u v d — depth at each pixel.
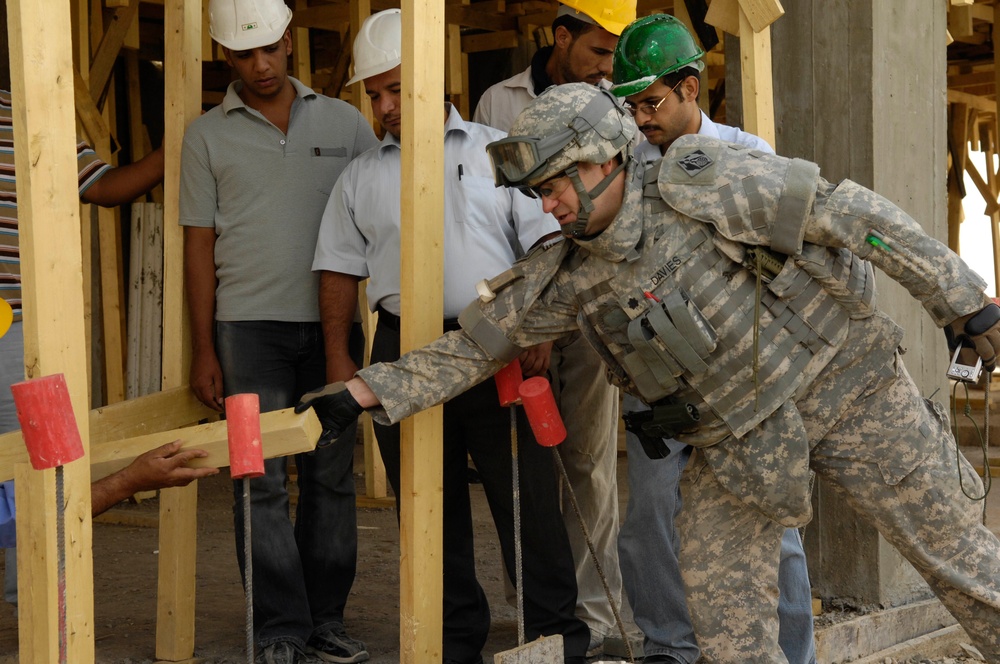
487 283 2.75
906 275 2.46
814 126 4.41
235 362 3.67
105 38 6.80
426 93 2.86
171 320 3.78
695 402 2.63
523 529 3.45
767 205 2.45
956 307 2.45
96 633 4.19
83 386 2.35
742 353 2.56
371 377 2.74
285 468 3.71
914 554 2.70
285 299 3.68
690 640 3.53
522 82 3.84
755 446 2.61
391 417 2.73
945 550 2.67
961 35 8.75
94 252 7.29
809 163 2.49
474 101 9.22
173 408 3.65
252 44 3.55
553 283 2.71
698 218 2.50
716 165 2.52
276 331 3.69
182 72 3.74
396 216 3.40
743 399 2.58
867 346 2.63
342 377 3.51
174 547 3.79
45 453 2.19
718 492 2.74
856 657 4.12
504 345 2.73
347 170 3.54
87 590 2.38
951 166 12.05
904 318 4.47
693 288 2.54
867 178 4.31
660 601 3.51
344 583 3.89
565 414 3.90
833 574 4.44
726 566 2.73
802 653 3.46
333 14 7.73
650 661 3.54
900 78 4.43
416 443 2.88
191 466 2.71
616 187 2.53
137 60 8.46
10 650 3.95
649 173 2.60
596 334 2.70
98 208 6.95
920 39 4.52
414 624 2.90
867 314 2.61
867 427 2.65
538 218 3.39
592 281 2.63
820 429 2.66
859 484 2.69
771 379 2.56
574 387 3.89
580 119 2.45
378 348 3.51
